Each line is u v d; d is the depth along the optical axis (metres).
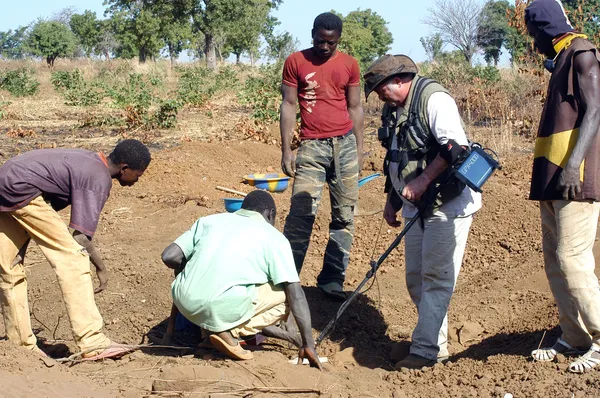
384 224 8.09
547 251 4.45
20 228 4.45
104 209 8.86
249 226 4.55
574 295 4.19
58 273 4.39
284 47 54.19
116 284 6.35
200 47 62.34
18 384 3.63
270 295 4.54
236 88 27.70
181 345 5.09
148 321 5.58
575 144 4.07
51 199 4.41
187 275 4.48
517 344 5.02
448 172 4.70
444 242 4.80
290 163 5.95
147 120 15.50
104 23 63.19
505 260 7.15
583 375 4.10
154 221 8.40
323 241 7.58
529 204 8.27
